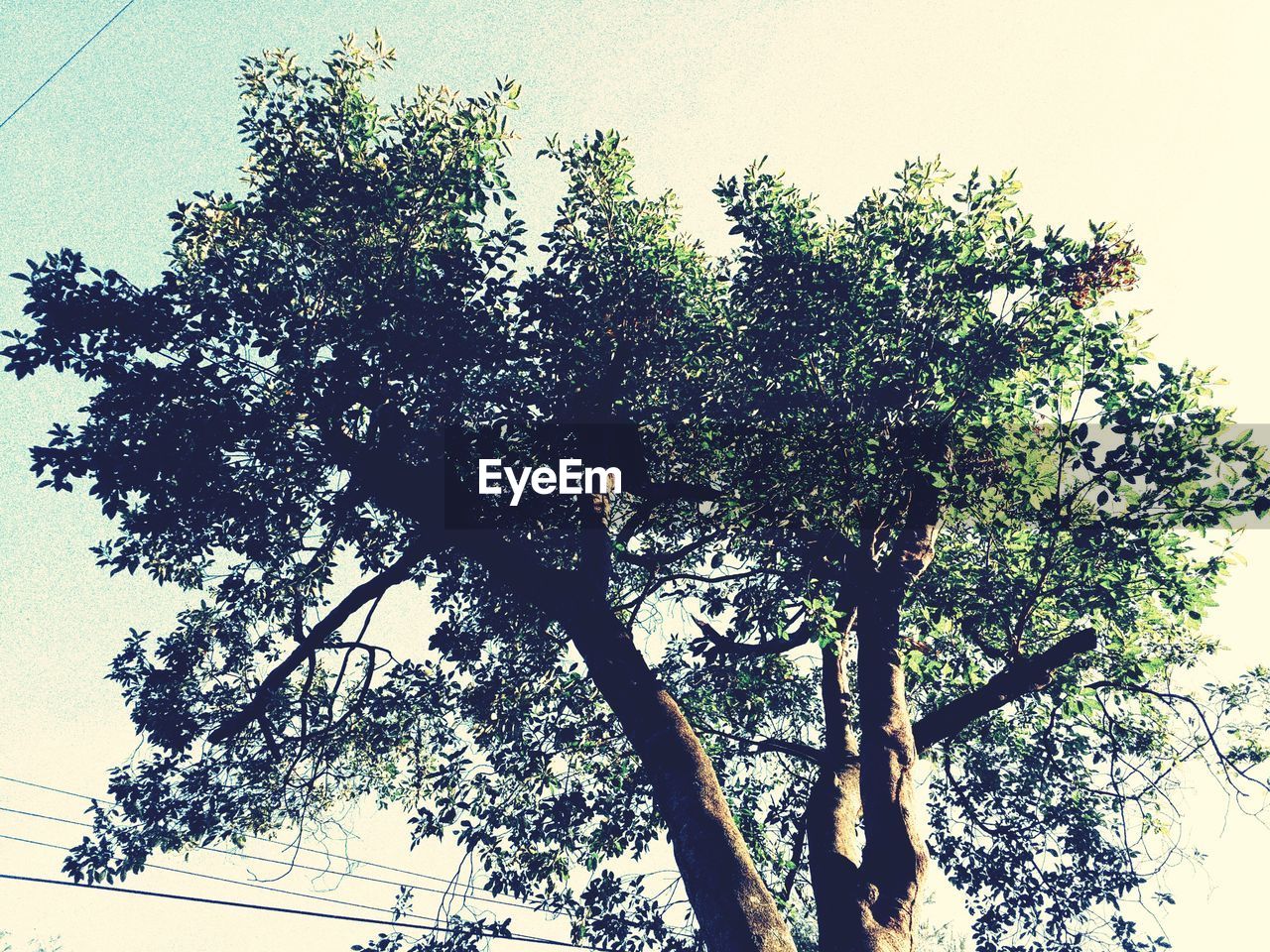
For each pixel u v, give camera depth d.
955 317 11.59
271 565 13.37
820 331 11.65
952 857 14.24
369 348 11.59
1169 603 11.65
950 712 11.06
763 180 12.21
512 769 13.72
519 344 12.21
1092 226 11.35
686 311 12.99
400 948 11.89
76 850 12.10
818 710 14.78
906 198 12.45
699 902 8.45
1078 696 11.52
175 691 12.90
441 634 13.21
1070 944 13.31
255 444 11.66
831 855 9.17
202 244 12.69
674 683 14.42
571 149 12.79
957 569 13.14
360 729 13.41
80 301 10.93
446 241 12.47
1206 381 10.84
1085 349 11.38
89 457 11.09
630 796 13.87
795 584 12.32
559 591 11.29
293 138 12.58
